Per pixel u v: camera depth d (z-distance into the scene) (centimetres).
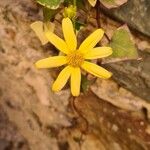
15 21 14
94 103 14
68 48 11
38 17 13
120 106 13
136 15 11
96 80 13
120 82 13
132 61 12
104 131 14
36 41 14
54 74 14
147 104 13
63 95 14
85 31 12
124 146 14
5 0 13
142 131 13
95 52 11
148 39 12
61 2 11
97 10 12
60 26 12
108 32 12
